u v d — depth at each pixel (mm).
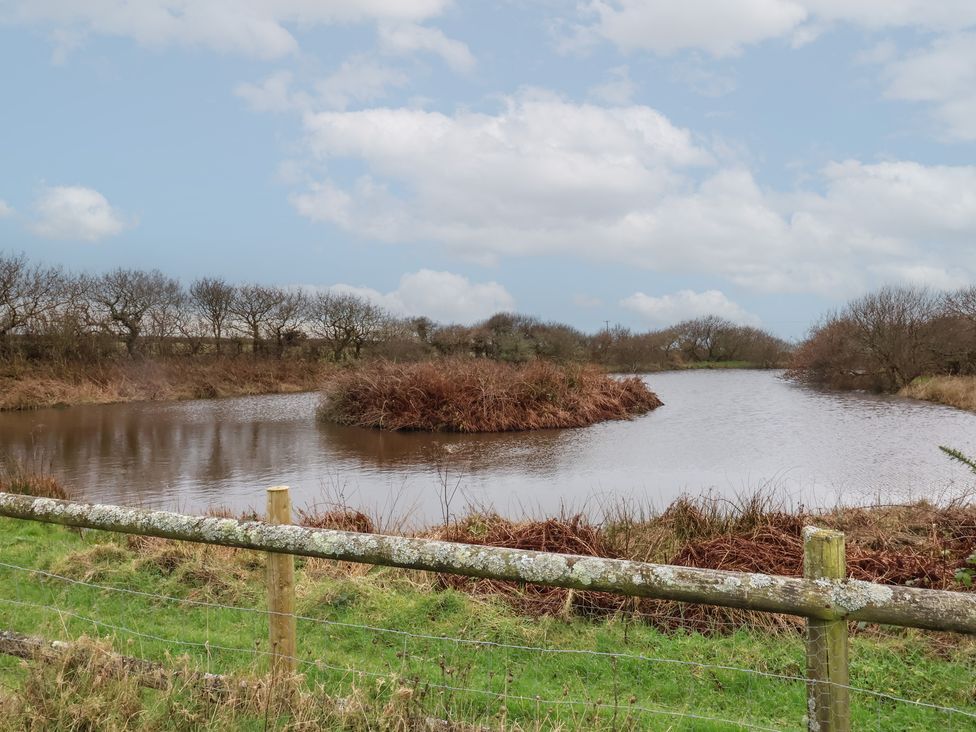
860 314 33094
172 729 3014
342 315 38125
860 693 3902
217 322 36031
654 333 53219
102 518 3350
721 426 19812
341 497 10578
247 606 5336
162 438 17594
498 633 4816
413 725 2971
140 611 5137
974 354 29812
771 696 3846
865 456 14570
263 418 21734
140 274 32812
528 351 38250
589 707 3512
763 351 52531
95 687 3207
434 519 9773
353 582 5613
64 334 28031
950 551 6355
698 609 5133
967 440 16484
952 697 3859
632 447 16297
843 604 2252
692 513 7906
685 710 3658
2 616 4836
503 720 3020
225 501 10906
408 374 20516
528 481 12484
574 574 2562
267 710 3020
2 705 3146
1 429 18938
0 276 27078
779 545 6496
